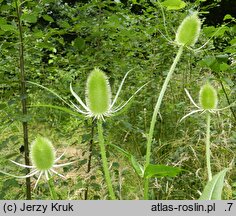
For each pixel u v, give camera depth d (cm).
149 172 169
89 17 382
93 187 328
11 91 321
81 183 325
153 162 359
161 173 171
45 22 718
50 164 173
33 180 375
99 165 339
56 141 480
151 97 493
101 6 378
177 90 515
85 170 363
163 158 406
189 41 203
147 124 499
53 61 434
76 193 306
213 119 413
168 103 497
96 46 414
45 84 363
